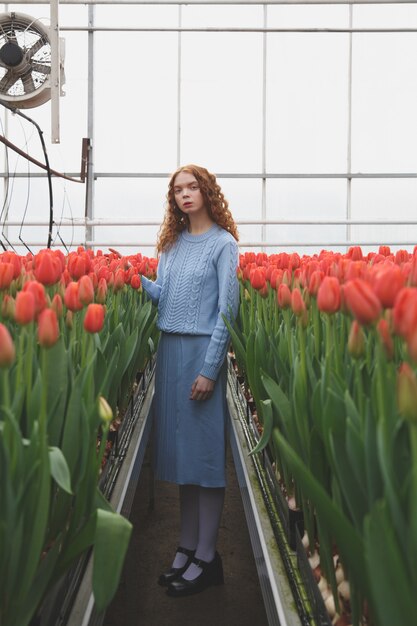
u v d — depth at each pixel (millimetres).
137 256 3789
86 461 1204
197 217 2633
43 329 1059
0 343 1030
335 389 1299
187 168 2576
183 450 2576
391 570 753
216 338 2441
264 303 2381
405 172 10430
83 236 10391
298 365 1437
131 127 10344
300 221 10328
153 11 10141
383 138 10430
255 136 10469
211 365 2449
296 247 10570
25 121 10156
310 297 1728
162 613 2660
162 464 2662
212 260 2545
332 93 10391
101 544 1007
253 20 10258
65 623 1232
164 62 10289
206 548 2678
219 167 10492
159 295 2775
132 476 2098
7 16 6992
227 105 10422
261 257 3135
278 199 10562
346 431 1105
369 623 1188
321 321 1810
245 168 10500
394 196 10484
